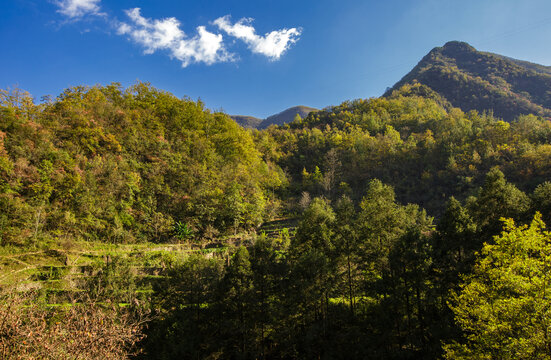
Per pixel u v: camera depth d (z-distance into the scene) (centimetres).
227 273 2919
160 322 2717
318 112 19325
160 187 5272
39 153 4159
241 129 9125
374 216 3155
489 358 1434
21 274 3147
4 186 3675
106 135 5194
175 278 2995
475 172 8012
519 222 2820
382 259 2906
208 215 5384
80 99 5809
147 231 4834
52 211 3972
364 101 17550
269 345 2892
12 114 4403
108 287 2789
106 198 4566
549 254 1464
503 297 1560
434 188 8519
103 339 965
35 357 829
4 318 818
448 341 2261
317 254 2875
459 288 2478
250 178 6944
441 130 11281
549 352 1264
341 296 3284
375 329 2683
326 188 8806
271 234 5831
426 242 2795
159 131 6128
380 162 10212
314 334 2659
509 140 8788
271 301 2855
